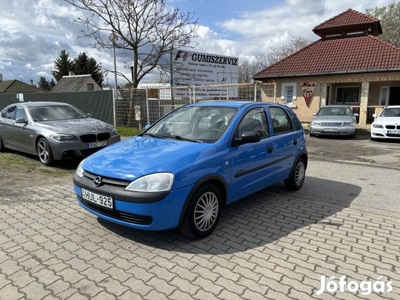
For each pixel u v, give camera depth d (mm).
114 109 14992
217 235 3807
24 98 17734
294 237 3781
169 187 3266
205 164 3592
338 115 14094
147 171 3332
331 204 5000
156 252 3371
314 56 18906
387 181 6453
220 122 4305
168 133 4531
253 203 5012
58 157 7020
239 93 13016
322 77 17516
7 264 3104
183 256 3293
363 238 3771
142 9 15055
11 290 2695
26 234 3773
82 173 3824
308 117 18250
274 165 4887
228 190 3969
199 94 15625
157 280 2859
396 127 11898
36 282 2812
